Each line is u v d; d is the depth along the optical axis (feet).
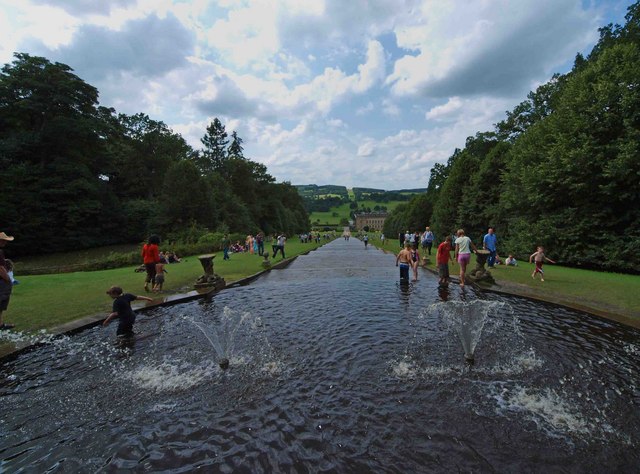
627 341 19.58
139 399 14.01
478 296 32.04
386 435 11.28
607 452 10.37
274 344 20.04
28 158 121.19
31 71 118.42
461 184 109.19
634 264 49.14
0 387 15.21
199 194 139.64
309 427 11.80
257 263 62.90
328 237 251.19
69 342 20.80
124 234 148.56
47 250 119.44
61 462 10.35
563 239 56.85
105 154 146.51
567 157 54.80
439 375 15.61
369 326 23.35
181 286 38.83
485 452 10.41
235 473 9.76
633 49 53.06
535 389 14.24
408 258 39.70
